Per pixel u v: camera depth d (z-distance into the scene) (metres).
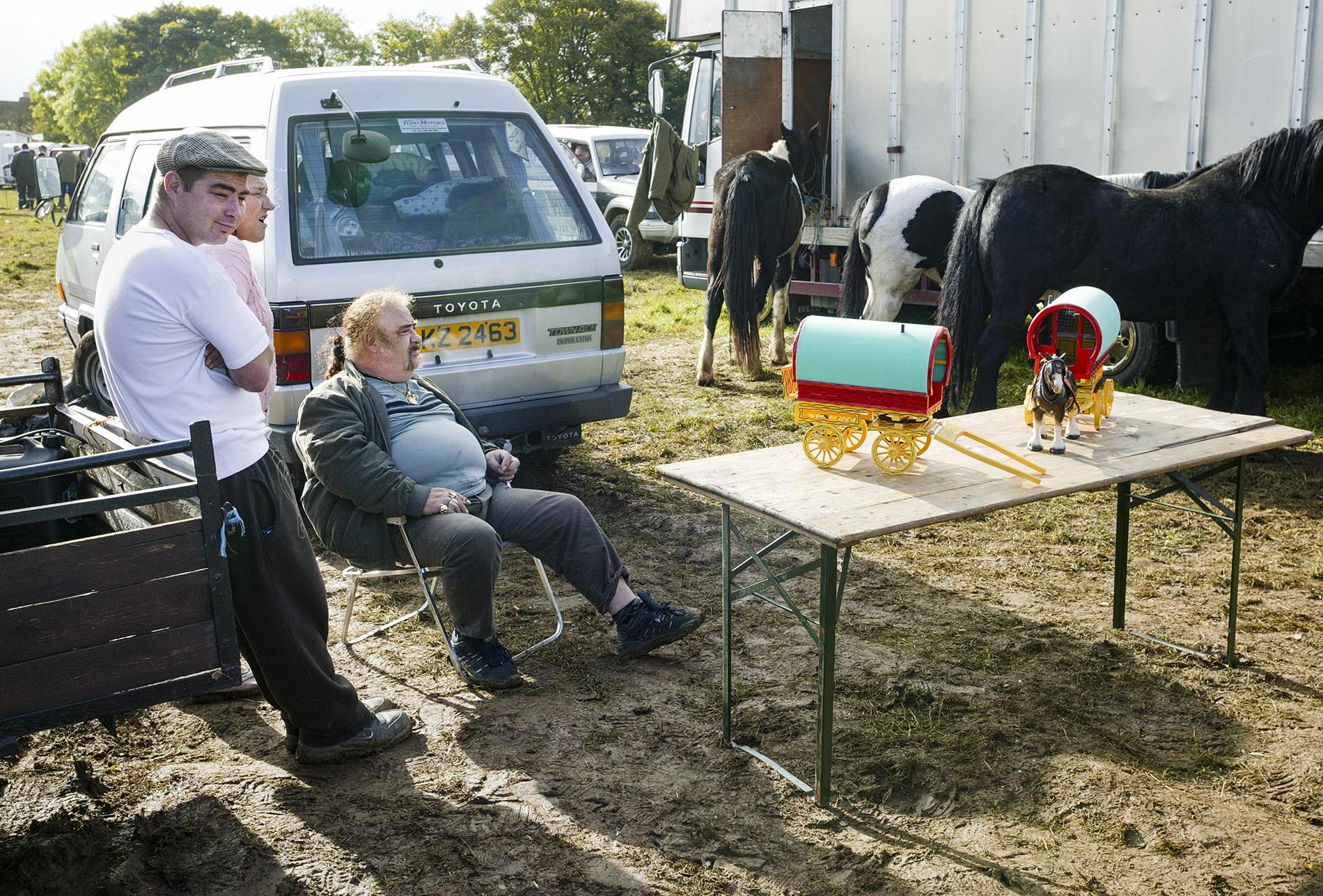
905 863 2.52
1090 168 6.84
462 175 4.83
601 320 5.02
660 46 44.91
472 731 3.13
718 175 7.70
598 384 5.08
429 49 53.41
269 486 2.60
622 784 2.86
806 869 2.51
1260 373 5.59
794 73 8.85
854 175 8.26
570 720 3.20
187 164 2.38
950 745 3.02
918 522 2.52
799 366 2.96
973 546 4.66
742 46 8.56
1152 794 2.78
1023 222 5.48
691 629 3.51
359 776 2.89
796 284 8.89
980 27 7.21
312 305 4.29
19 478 2.11
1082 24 6.71
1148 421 3.50
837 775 2.89
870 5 7.87
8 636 2.14
